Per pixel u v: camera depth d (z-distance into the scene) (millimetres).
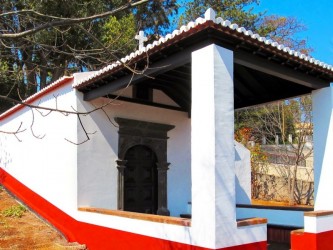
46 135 9852
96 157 8742
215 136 5395
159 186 9883
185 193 10500
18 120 11562
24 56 9758
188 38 5832
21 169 11148
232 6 21422
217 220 5207
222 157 5434
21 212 10203
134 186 9555
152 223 6281
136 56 6512
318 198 7387
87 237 7883
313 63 6781
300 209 8844
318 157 7512
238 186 12680
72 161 8562
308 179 18844
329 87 7527
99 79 7816
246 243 5496
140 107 9734
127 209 9312
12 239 8195
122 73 7379
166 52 6309
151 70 6770
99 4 12281
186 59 6102
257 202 18703
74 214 8344
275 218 9367
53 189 9336
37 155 10258
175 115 10523
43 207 9742
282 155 20625
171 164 10266
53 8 10484
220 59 5664
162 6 16422
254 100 9586
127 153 9508
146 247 6348
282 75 6773
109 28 13258
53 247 7820
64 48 11992
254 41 5855
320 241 6371
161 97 10141
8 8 6418
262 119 21828
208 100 5559
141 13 14836
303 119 19734
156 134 9953
